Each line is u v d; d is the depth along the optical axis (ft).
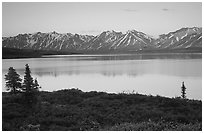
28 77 75.66
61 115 67.46
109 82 269.03
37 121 60.39
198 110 74.23
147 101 88.84
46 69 417.28
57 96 98.53
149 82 263.49
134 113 71.77
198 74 326.85
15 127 55.83
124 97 95.86
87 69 424.46
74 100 91.81
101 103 85.15
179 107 77.56
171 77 301.43
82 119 64.18
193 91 197.26
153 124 56.29
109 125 61.93
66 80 285.02
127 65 505.66
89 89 217.77
